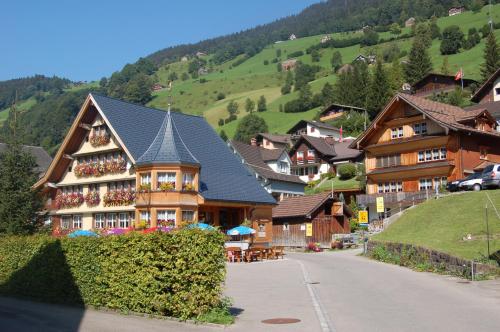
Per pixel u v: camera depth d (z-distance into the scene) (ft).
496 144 175.11
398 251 96.99
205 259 47.98
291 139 342.23
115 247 53.98
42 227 117.70
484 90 236.63
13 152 116.88
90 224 138.21
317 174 284.61
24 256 68.80
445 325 42.27
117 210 130.52
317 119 389.60
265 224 141.79
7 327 47.65
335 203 165.99
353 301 55.36
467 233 94.53
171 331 43.11
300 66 594.24
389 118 179.52
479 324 42.34
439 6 652.89
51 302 62.90
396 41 599.16
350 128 345.92
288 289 66.18
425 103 176.24
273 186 239.91
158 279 49.80
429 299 55.31
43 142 416.67
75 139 142.31
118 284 53.36
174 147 118.52
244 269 94.27
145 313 50.90
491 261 73.36
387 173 177.88
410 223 116.98
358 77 396.98
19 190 113.29
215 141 152.56
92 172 137.49
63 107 461.37
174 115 149.59
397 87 369.09
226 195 127.75
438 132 165.89
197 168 120.67
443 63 382.42
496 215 102.78
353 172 252.01
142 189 117.29
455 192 135.23
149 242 50.62
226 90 644.69
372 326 42.50
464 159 160.56
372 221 174.09
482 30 454.40
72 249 60.23
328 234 162.40
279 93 548.72
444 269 78.54
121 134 127.85
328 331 40.98
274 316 48.39
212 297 48.01
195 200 118.52
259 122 411.95
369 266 92.07
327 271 86.48
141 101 643.86
